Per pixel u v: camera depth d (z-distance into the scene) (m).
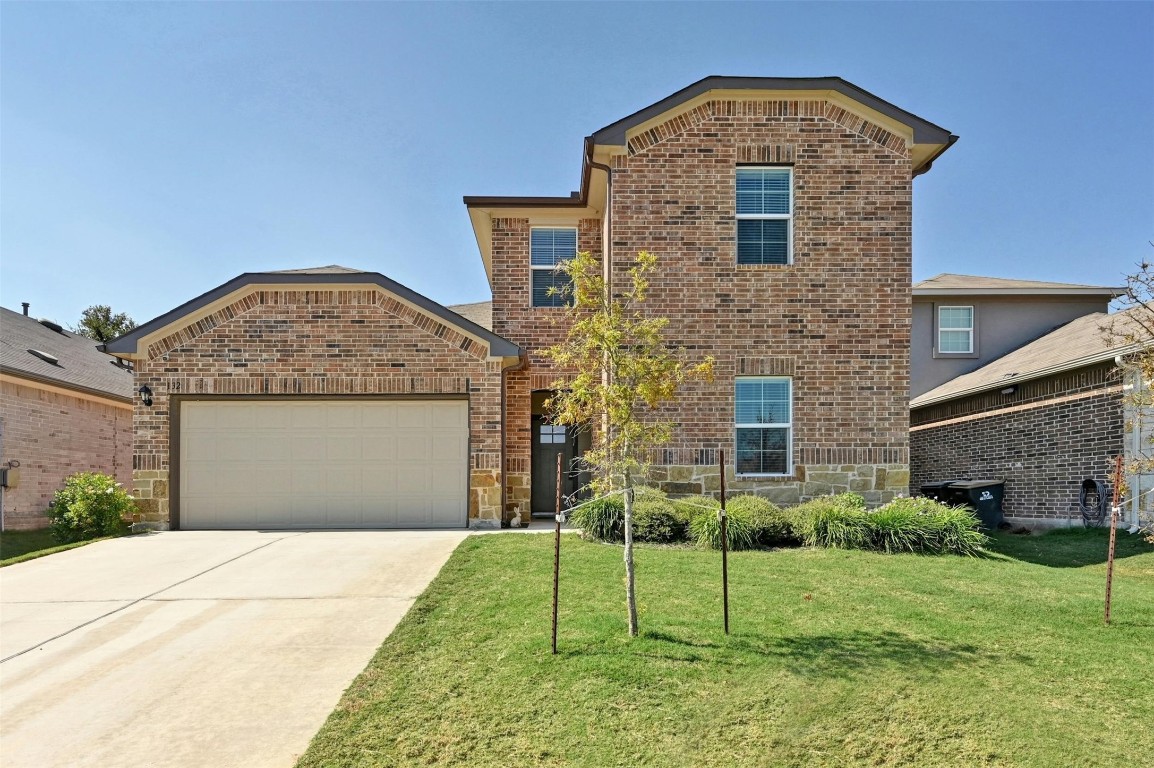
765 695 4.75
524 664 5.23
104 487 11.58
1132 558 9.67
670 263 11.52
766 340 11.46
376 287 12.11
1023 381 13.54
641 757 4.14
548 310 13.62
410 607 6.82
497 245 13.78
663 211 11.56
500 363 12.13
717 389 11.43
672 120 11.65
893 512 9.68
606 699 4.71
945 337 18.36
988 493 13.52
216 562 9.04
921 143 11.64
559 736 4.34
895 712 4.55
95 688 5.14
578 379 6.06
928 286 18.58
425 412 12.26
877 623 6.08
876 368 11.46
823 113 11.66
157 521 11.83
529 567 8.06
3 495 13.92
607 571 7.83
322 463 12.20
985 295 18.25
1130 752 4.16
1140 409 10.28
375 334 12.12
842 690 4.81
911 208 11.62
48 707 4.85
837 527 9.43
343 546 9.95
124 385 18.14
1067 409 12.70
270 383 12.02
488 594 7.04
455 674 5.15
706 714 4.55
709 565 8.14
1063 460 12.80
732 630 5.86
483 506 11.98
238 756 4.20
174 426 12.05
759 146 11.62
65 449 15.70
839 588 7.16
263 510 12.12
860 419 11.41
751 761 4.11
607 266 12.28
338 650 5.77
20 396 14.43
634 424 5.93
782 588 7.14
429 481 12.16
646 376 5.93
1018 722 4.44
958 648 5.54
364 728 4.45
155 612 6.90
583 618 6.17
